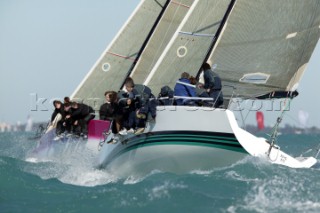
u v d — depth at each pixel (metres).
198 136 44.72
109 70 72.88
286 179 42.00
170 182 42.34
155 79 52.31
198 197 39.16
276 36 56.44
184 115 45.00
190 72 53.53
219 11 54.16
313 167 51.22
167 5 72.31
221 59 55.44
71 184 46.47
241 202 38.28
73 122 63.00
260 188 40.28
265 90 57.50
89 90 72.81
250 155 44.78
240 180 42.09
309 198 38.62
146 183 42.84
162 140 45.88
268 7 55.69
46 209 39.12
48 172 51.38
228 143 44.28
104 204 39.06
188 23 53.16
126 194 40.44
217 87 48.53
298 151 92.12
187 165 45.78
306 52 57.59
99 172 51.47
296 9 56.50
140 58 71.12
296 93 57.91
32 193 43.34
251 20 55.53
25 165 53.62
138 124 47.00
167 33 70.75
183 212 37.19
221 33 54.75
